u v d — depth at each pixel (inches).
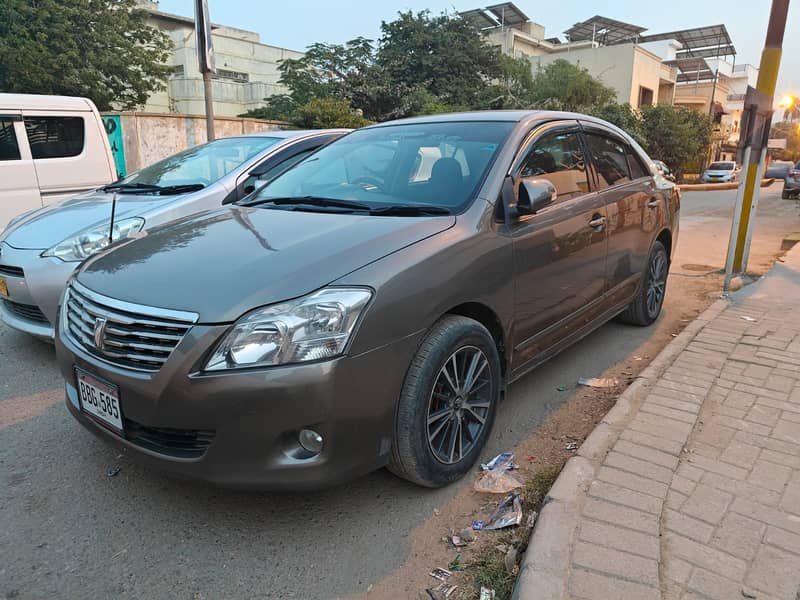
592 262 150.1
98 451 122.8
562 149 148.6
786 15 233.8
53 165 305.1
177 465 90.6
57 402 144.5
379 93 969.5
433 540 96.6
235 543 96.0
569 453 122.0
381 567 90.6
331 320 88.0
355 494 108.6
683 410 128.6
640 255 180.5
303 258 95.7
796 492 100.7
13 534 97.7
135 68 902.4
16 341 184.7
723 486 102.2
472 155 129.9
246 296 88.1
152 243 113.4
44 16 743.1
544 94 1211.2
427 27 1131.9
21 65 714.2
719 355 161.9
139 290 94.6
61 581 87.6
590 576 80.3
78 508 104.5
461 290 105.5
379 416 93.7
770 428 122.6
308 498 107.5
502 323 118.3
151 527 99.8
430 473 104.0
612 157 173.8
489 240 114.2
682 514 94.5
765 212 597.6
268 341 85.7
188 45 1289.4
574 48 1728.6
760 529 91.0
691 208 641.0
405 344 95.6
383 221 110.9
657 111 1299.2
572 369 166.9
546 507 95.2
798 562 84.1
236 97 1278.3
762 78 243.0
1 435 128.8
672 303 233.8
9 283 162.6
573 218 140.5
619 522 91.4
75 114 314.3
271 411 85.8
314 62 1022.4
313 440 90.1
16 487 110.3
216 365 85.7
